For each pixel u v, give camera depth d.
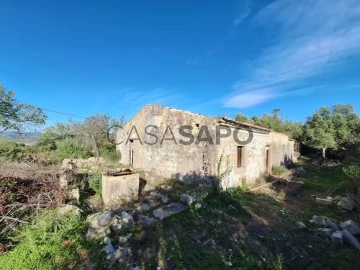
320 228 6.71
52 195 6.68
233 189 10.33
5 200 5.88
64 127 19.94
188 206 7.70
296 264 4.96
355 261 5.16
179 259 5.00
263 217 7.53
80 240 5.63
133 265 4.80
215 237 6.01
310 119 24.52
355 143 19.59
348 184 9.65
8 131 15.95
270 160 15.26
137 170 12.93
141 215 6.87
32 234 5.35
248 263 4.82
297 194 10.77
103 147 19.66
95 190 8.95
